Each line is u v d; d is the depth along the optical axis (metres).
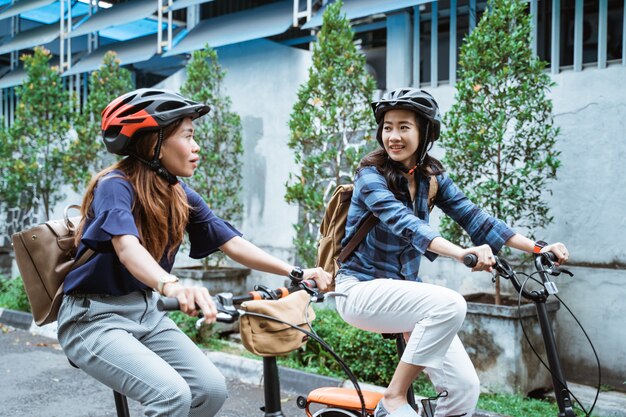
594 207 5.27
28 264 2.60
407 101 2.73
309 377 5.38
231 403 5.11
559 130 5.11
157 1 8.16
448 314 2.56
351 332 5.39
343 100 6.01
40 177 9.23
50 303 2.59
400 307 2.69
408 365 2.62
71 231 2.65
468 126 5.14
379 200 2.75
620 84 5.17
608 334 5.17
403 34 6.45
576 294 5.33
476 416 4.44
